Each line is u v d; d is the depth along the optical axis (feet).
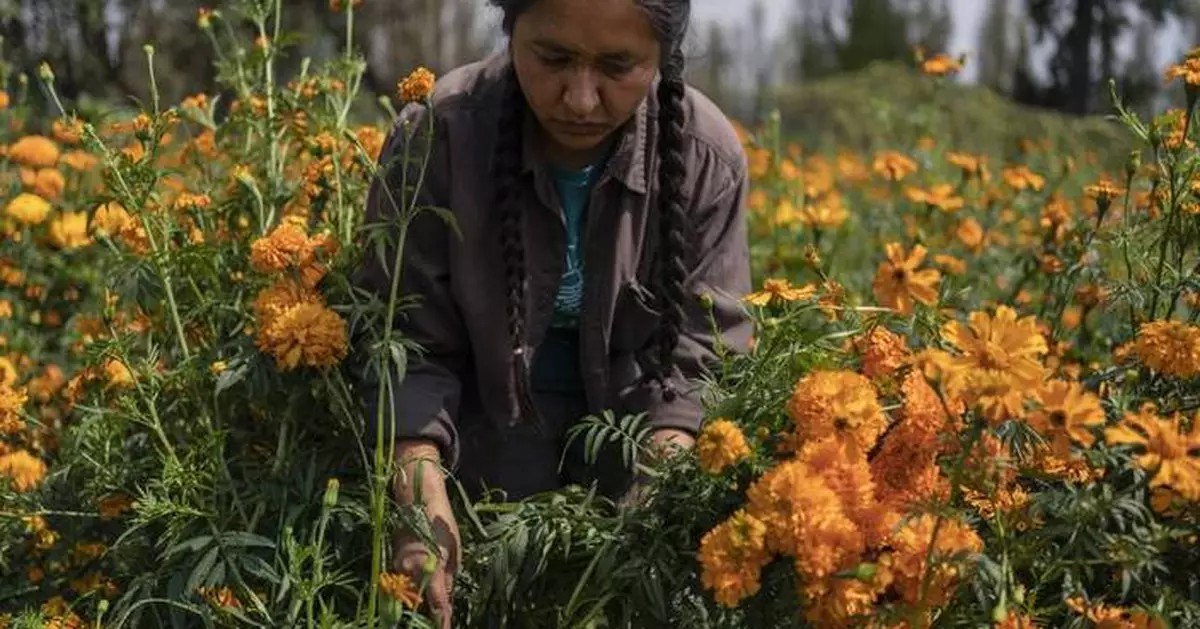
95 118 14.21
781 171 16.61
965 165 14.67
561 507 7.50
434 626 7.00
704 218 8.41
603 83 7.16
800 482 6.40
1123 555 6.61
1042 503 6.73
